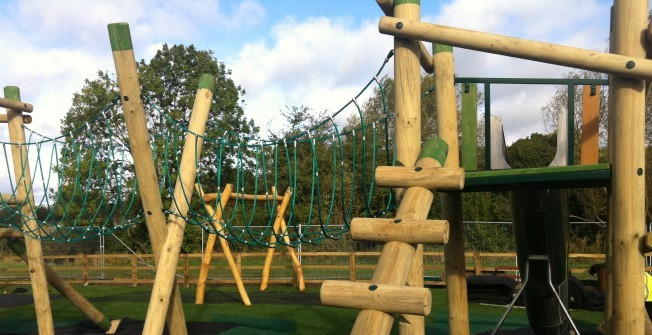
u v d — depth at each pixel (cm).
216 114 2667
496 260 1611
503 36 298
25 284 1578
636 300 294
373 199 1698
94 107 2447
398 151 328
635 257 293
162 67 2708
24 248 638
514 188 399
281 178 1645
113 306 1060
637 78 288
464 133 391
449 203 410
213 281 1473
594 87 382
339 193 1698
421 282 352
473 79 389
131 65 401
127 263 2025
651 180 1627
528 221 449
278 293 1259
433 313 930
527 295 486
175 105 2631
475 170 386
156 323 408
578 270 1297
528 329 786
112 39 399
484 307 1002
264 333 785
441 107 382
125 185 1241
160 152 1328
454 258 407
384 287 247
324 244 1786
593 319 862
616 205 298
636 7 292
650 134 1973
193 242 2131
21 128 582
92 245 2088
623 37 294
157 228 420
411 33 313
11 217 568
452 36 304
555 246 458
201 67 2742
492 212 2195
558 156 400
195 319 904
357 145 1577
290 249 1336
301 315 932
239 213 1600
